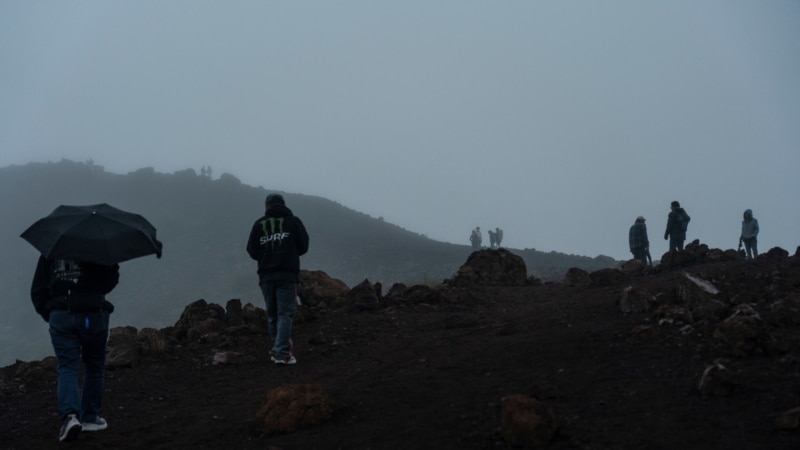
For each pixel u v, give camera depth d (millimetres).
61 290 5922
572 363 6383
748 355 5844
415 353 7852
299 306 10672
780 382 5082
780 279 9852
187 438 5707
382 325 9758
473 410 5355
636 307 8242
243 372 8086
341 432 5242
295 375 7641
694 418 4629
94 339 6027
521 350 7047
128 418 6562
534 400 4684
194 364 8625
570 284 13391
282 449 4984
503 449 4551
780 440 4125
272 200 8688
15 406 7316
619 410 4969
